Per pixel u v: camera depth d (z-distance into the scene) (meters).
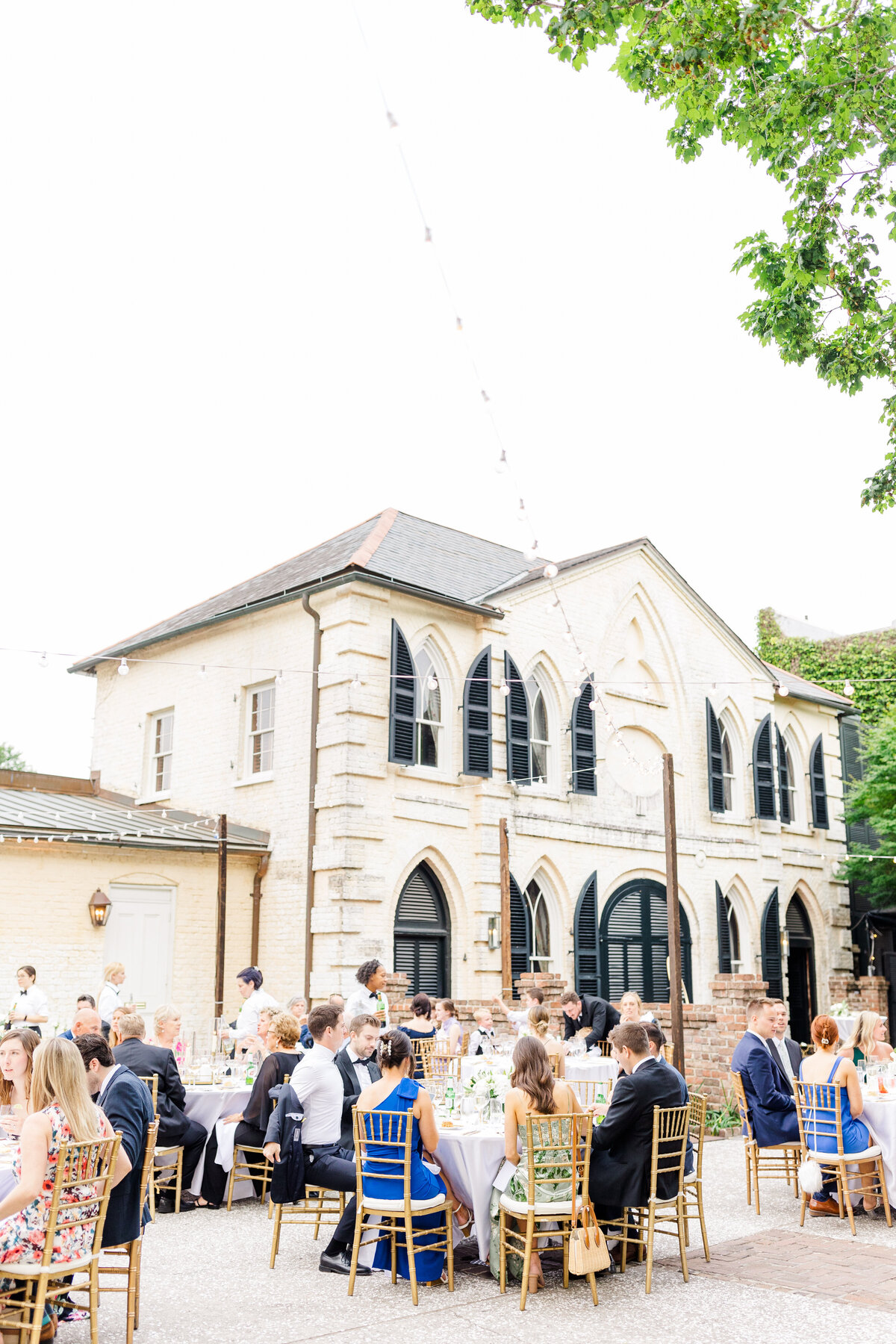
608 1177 7.20
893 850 26.08
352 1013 12.79
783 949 25.23
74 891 16.44
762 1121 9.42
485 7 9.45
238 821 19.42
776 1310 6.55
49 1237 5.37
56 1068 5.61
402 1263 7.34
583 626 22.34
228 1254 7.96
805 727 27.91
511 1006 17.67
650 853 22.69
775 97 9.89
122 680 23.17
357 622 18.03
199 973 17.58
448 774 19.27
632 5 9.23
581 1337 6.08
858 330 11.25
